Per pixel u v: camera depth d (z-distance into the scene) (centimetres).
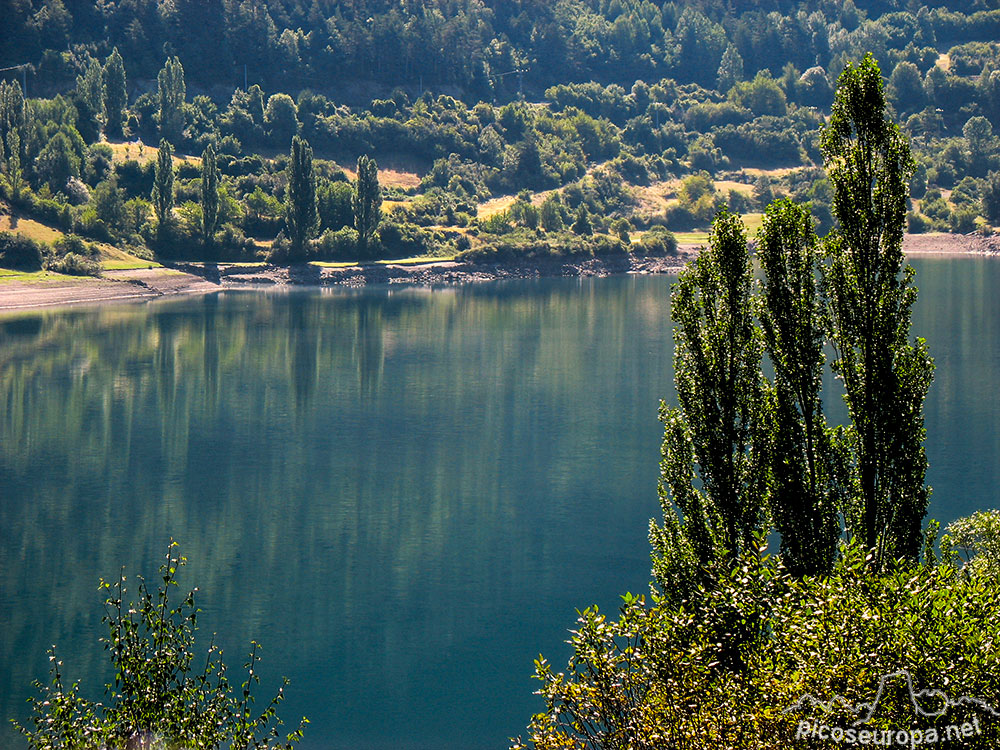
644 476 8956
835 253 3375
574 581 6756
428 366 13788
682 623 2381
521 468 9238
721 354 3481
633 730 2258
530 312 18725
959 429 10112
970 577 2862
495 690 5422
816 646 2202
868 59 3328
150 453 9712
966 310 17912
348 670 5603
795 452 3397
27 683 5397
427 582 6762
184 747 2495
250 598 6506
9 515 7975
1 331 16075
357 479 8962
